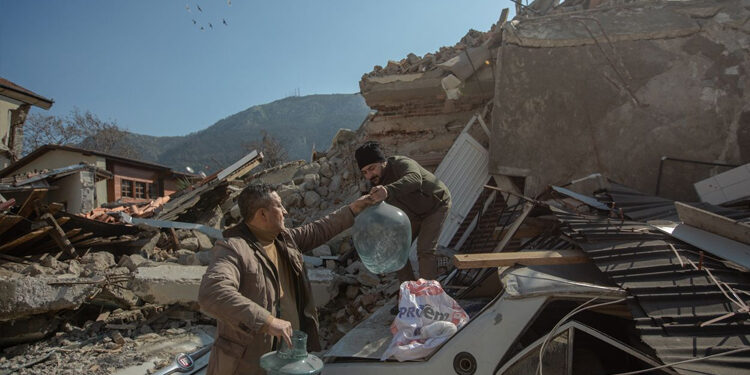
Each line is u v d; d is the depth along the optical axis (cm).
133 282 599
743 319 235
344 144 1118
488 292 404
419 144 952
